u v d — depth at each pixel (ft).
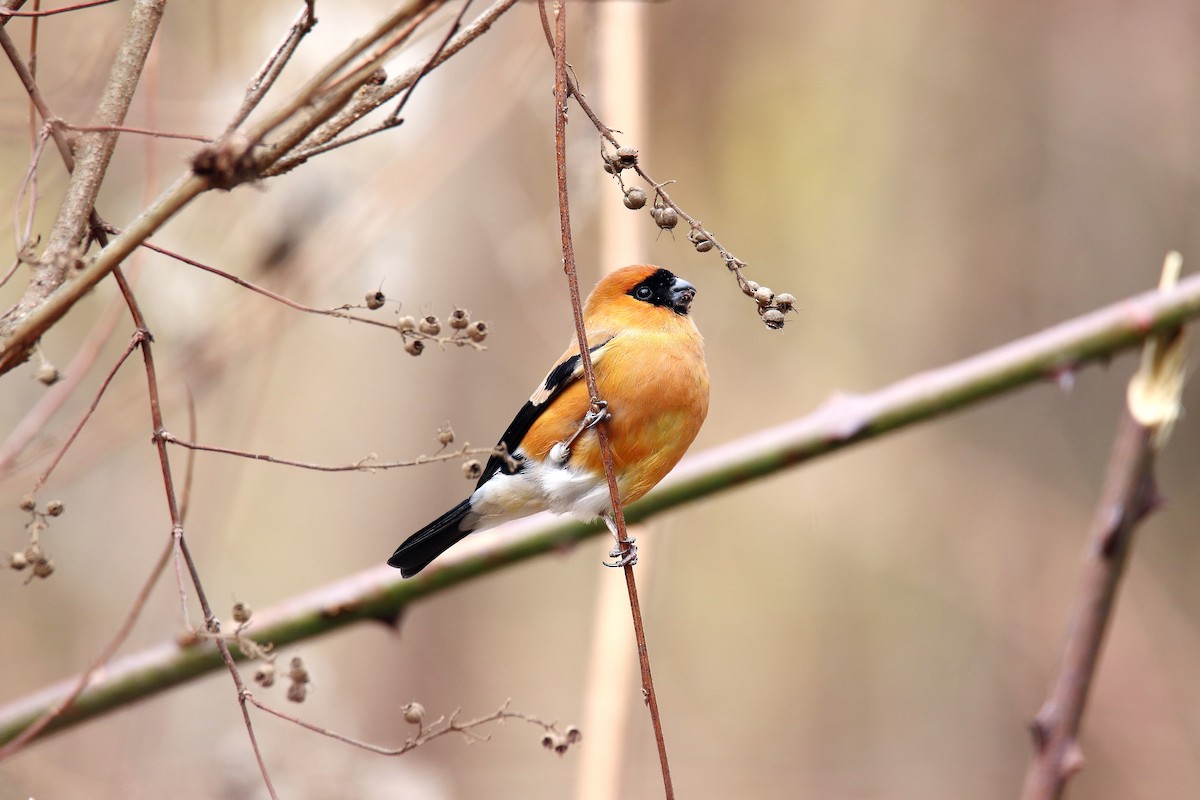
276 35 30.86
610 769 22.89
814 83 55.77
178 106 30.71
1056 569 52.65
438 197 42.98
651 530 28.48
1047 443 54.80
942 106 56.65
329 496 47.29
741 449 20.21
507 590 56.80
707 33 53.88
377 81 13.19
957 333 56.13
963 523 54.85
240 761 31.42
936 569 54.80
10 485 24.35
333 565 46.75
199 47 32.81
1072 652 19.65
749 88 53.93
